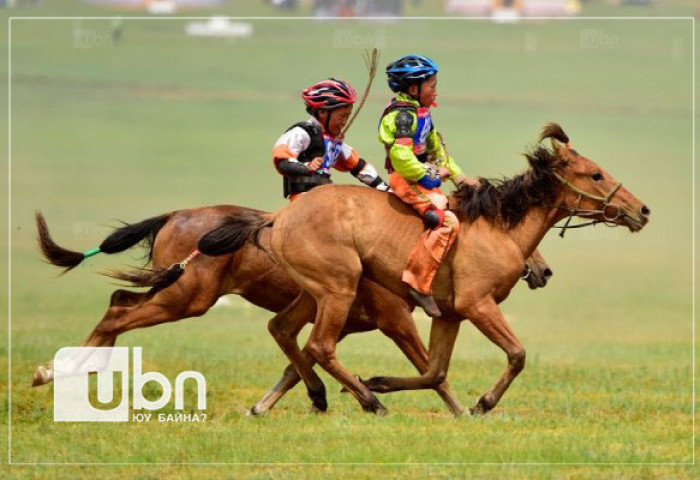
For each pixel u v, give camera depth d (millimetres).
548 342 21625
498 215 10789
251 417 11133
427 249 10414
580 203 10992
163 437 10141
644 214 11031
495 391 10883
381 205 10703
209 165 51719
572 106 62906
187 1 83250
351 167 11766
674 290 32438
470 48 73812
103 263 34719
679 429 10828
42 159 51219
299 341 19078
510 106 62188
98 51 70750
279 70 68750
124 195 45219
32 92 62375
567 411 11750
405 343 11312
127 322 11508
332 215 10656
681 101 64812
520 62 71312
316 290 10711
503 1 83312
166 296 11492
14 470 9117
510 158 51094
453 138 54906
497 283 10664
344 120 11555
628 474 9094
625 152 54344
